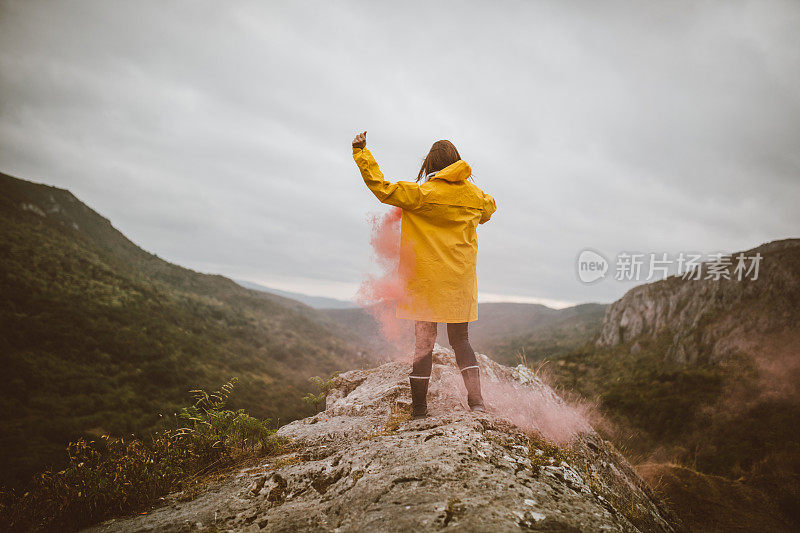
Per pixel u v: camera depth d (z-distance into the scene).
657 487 6.04
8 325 79.62
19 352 72.69
